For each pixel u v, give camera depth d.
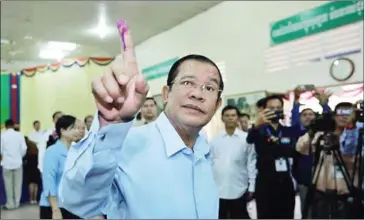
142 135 0.73
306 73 3.42
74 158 0.57
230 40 4.35
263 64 3.98
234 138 2.70
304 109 2.76
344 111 2.39
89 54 3.47
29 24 3.79
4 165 3.35
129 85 0.51
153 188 0.69
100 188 0.58
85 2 2.69
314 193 2.53
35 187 3.41
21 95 5.46
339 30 3.09
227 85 4.15
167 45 3.68
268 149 2.69
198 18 4.23
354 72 2.90
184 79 0.72
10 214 2.88
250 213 2.75
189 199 0.72
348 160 2.35
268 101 2.77
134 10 3.09
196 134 0.76
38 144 3.67
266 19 3.97
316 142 2.55
